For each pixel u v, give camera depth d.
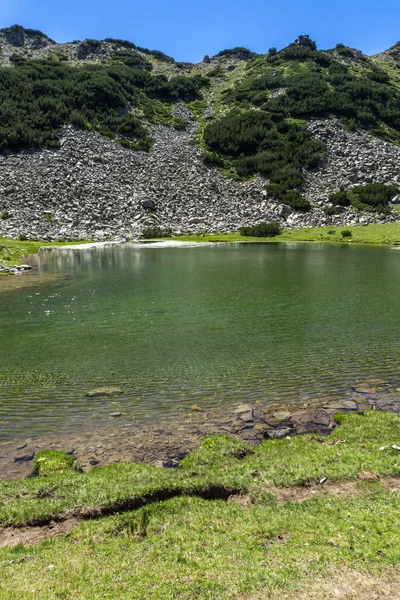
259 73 185.38
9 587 7.02
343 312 28.41
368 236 83.56
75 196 103.25
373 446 11.73
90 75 157.38
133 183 113.50
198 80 191.00
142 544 8.13
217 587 6.74
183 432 13.53
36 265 57.75
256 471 10.71
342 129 137.62
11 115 122.38
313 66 176.88
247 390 16.61
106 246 81.94
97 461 11.96
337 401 15.42
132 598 6.61
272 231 93.56
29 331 26.03
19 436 13.54
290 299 33.19
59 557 7.86
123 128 137.50
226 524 8.63
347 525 8.17
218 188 115.75
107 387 17.25
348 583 6.61
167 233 94.44
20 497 10.04
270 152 128.00
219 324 26.55
